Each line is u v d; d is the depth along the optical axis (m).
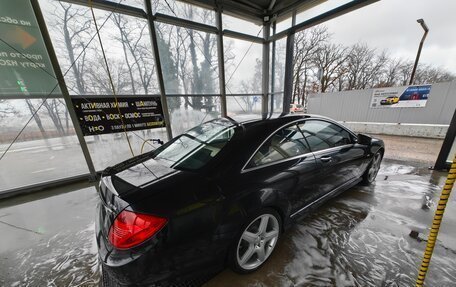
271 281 1.34
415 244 1.63
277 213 1.49
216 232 1.12
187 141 1.77
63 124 3.28
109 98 3.54
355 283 1.31
